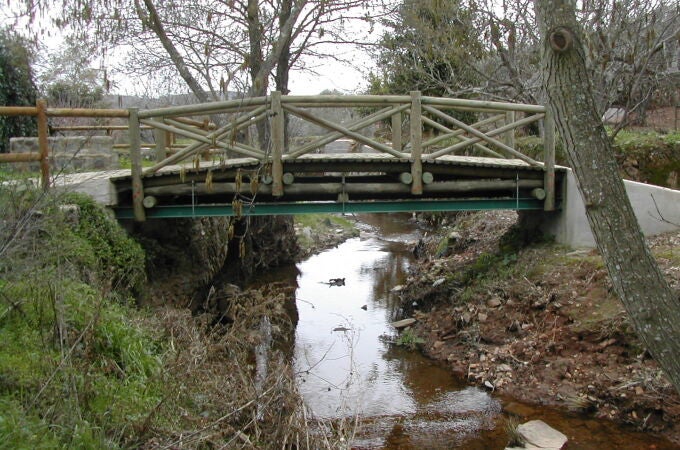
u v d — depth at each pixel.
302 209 8.45
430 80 13.94
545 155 8.83
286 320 8.48
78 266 5.67
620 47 11.02
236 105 7.68
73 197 6.68
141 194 7.91
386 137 22.28
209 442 4.21
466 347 8.05
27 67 9.74
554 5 3.57
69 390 3.71
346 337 9.02
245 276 12.53
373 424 6.23
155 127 7.81
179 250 9.05
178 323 5.72
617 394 6.23
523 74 12.45
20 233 4.35
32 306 4.47
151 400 4.28
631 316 3.76
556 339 7.25
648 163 10.84
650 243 8.23
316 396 6.89
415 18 12.53
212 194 8.29
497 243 10.62
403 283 12.30
